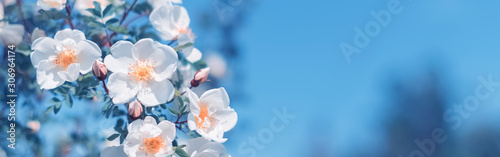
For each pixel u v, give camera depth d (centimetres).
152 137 82
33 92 94
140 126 82
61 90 88
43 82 84
